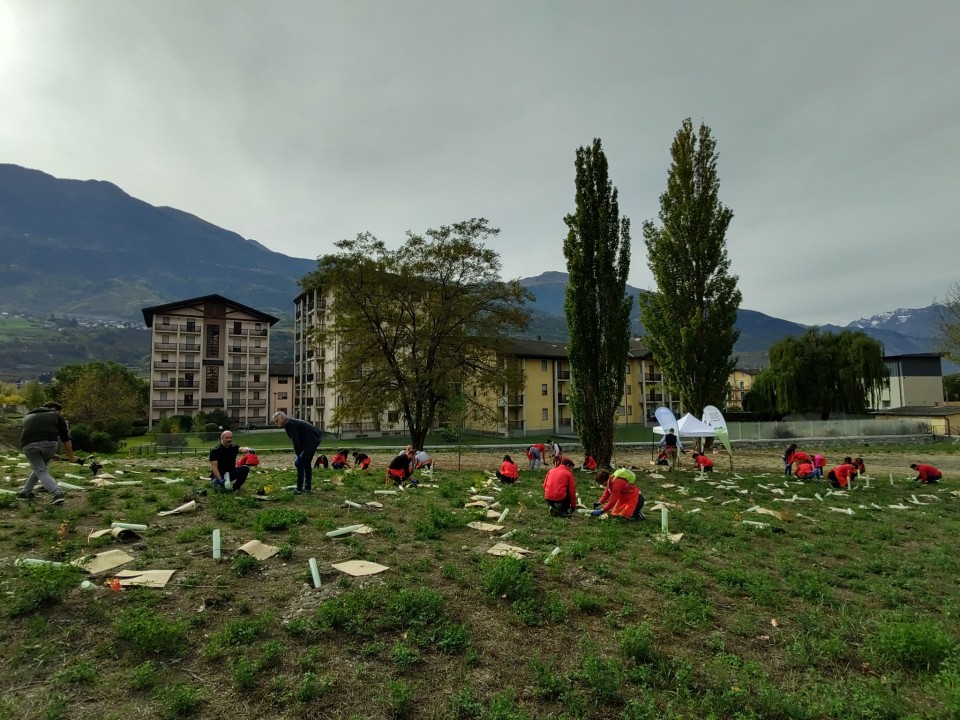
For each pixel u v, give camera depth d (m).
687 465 25.22
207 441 44.28
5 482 10.05
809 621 5.88
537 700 4.14
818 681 4.74
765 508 12.23
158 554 6.21
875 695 4.52
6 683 3.76
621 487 10.00
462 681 4.28
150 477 12.38
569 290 22.92
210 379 76.38
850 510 12.94
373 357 27.12
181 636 4.47
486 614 5.37
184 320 75.44
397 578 6.00
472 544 7.57
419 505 10.16
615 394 22.25
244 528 7.49
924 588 7.36
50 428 8.40
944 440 44.53
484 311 28.36
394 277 26.39
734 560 7.93
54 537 6.48
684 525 9.87
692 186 27.88
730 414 53.69
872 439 43.12
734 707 4.21
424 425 27.27
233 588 5.46
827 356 49.00
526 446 37.81
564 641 5.04
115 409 49.69
